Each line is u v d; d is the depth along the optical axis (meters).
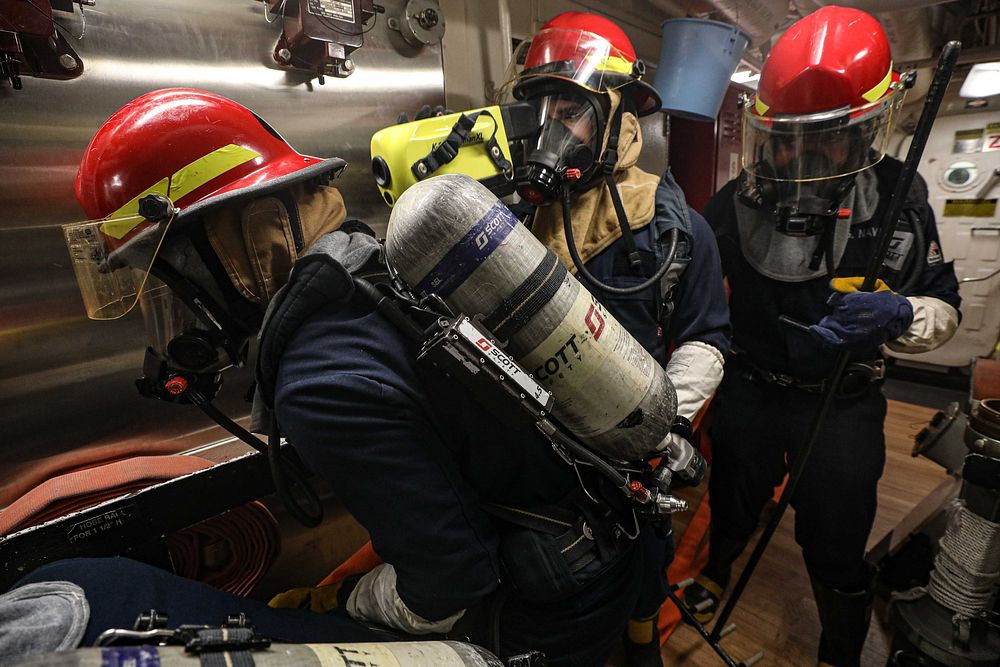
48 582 0.53
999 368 1.43
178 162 0.60
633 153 0.99
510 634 0.78
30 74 0.81
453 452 0.67
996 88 2.51
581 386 0.63
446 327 0.55
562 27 1.03
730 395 1.45
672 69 1.75
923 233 1.20
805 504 1.31
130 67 0.92
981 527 1.13
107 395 0.99
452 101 1.57
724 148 2.66
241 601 0.67
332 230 0.70
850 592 1.28
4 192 0.83
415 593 0.68
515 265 0.57
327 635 0.68
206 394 0.76
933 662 1.20
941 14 2.21
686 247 0.96
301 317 0.58
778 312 1.30
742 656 1.43
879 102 1.01
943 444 1.41
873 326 1.03
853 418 1.27
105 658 0.35
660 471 0.78
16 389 0.89
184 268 0.61
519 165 0.94
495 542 0.70
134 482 0.85
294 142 1.16
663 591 1.06
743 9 1.84
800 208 1.13
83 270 0.66
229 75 1.04
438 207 0.56
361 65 1.24
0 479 0.89
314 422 0.56
